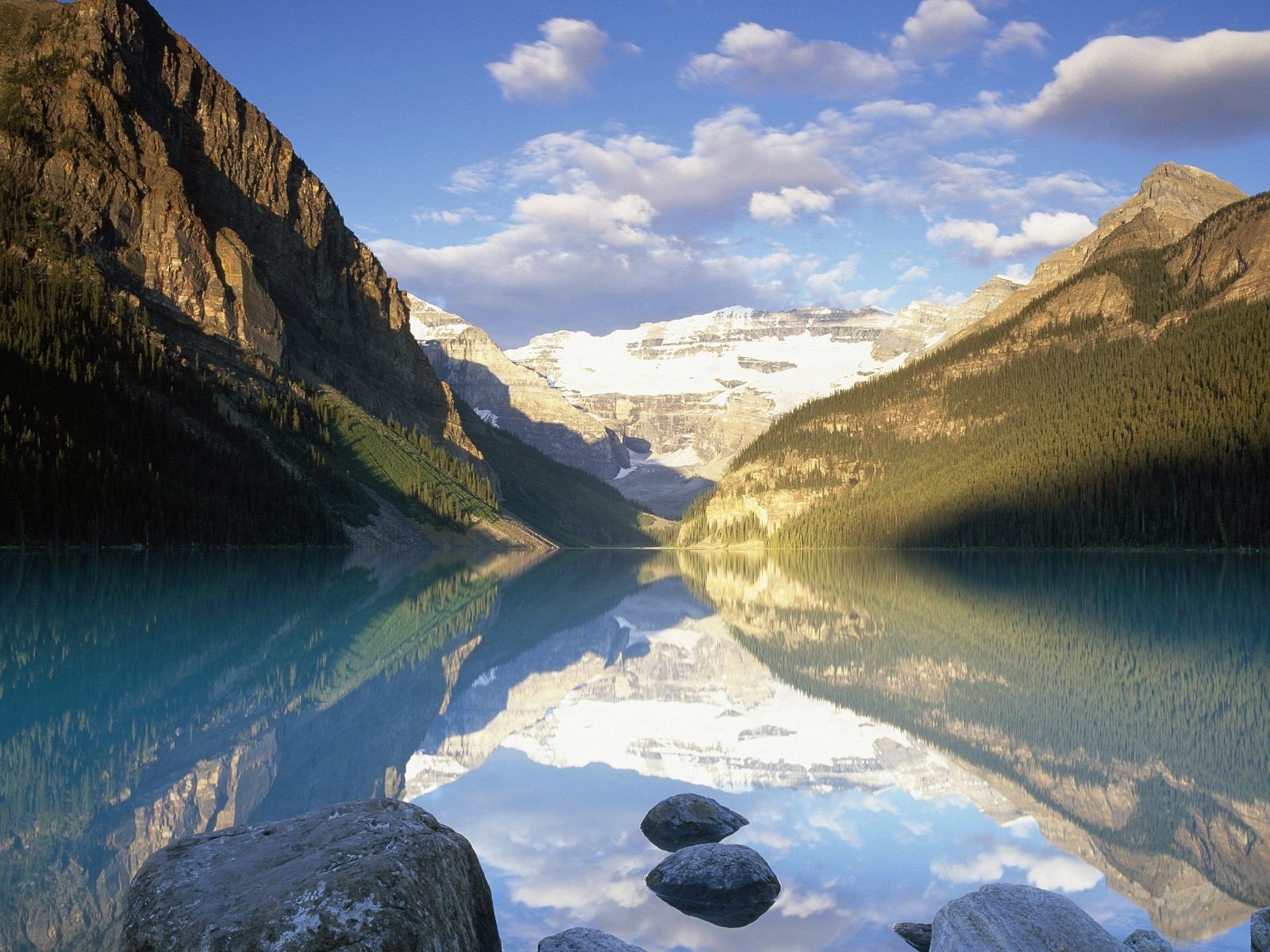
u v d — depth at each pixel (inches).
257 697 900.6
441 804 596.4
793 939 397.7
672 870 461.1
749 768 704.4
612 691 1059.3
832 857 502.6
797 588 3061.0
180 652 1162.6
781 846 521.0
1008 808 596.1
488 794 622.8
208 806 544.4
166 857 304.8
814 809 594.9
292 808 547.8
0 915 379.9
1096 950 296.8
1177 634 1513.3
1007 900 325.1
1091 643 1414.9
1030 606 2110.0
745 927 411.8
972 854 508.1
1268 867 481.7
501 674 1151.0
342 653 1234.6
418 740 764.0
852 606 2282.2
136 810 530.9
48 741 696.4
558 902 438.3
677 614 2097.7
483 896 336.5
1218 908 421.4
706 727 860.0
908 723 866.8
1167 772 673.0
